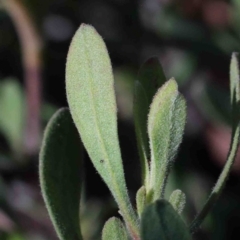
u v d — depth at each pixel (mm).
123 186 273
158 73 287
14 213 446
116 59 592
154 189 268
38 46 497
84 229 436
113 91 270
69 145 292
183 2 565
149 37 588
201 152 535
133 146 547
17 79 593
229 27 561
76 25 610
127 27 600
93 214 448
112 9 607
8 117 513
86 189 518
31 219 446
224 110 529
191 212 472
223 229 470
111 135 273
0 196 454
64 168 290
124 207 273
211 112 529
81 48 270
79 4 613
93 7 623
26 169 491
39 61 502
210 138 534
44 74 540
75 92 272
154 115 257
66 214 288
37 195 468
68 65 272
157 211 237
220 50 549
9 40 597
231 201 489
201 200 488
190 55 557
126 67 586
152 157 265
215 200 272
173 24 559
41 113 512
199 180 509
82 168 293
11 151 503
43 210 452
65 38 602
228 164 271
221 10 562
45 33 505
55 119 291
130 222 272
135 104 273
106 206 452
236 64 275
